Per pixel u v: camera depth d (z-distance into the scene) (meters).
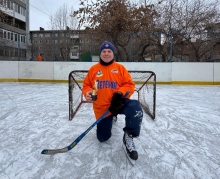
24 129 2.89
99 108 2.11
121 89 1.97
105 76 2.05
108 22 9.62
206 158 2.08
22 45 10.06
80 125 3.08
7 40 9.95
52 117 3.51
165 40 9.67
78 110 4.06
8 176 1.74
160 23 11.00
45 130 2.85
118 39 9.45
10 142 2.43
